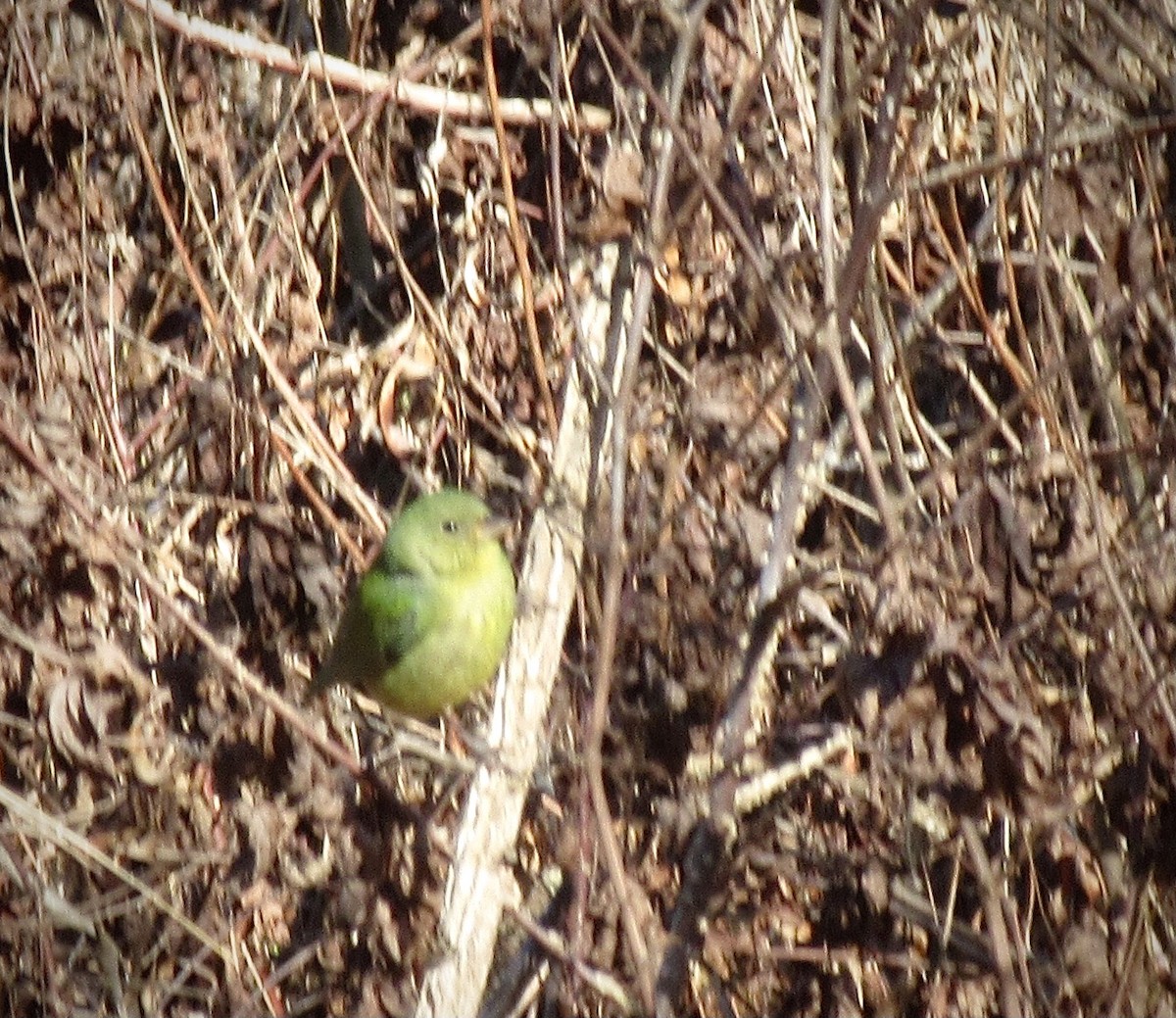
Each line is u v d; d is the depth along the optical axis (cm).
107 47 1304
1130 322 1124
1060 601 1054
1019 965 1057
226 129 1305
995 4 1049
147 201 1311
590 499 977
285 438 1224
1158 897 1110
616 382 1082
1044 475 1021
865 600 1005
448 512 1097
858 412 913
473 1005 1067
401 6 1334
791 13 1095
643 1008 848
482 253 1245
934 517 1104
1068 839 1084
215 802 1193
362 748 1221
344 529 1220
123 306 1325
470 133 1252
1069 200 1109
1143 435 1133
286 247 1257
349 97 1314
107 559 1158
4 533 1160
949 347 1139
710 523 1094
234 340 1234
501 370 1235
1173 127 1053
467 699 1202
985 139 1186
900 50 942
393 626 1097
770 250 1135
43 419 1191
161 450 1283
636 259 996
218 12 1323
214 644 998
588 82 1195
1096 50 1130
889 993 1112
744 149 1136
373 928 1132
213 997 1190
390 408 1269
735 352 1130
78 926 1188
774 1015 1140
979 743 978
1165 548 1084
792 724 1097
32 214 1376
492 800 1089
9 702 1236
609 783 1123
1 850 1179
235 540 1216
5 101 1319
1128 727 1058
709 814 1014
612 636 848
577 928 959
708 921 1067
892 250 1216
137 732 1153
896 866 1105
